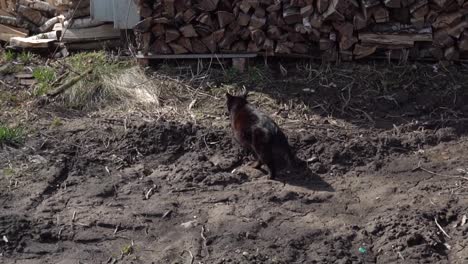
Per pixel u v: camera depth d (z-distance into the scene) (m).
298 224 4.16
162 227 4.16
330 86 5.07
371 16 5.00
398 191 4.37
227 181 4.46
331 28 5.06
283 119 4.89
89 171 4.54
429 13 5.01
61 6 5.56
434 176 4.48
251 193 4.37
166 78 5.20
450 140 4.74
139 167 4.59
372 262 3.95
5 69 5.42
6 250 4.01
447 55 5.10
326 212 4.25
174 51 5.26
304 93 5.05
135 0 5.18
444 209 4.21
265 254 3.97
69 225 4.16
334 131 4.79
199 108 5.01
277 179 4.48
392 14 5.05
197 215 4.22
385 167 4.55
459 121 4.84
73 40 5.52
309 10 5.00
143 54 5.27
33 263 3.95
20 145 4.70
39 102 5.06
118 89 5.12
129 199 4.34
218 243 4.05
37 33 5.77
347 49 5.11
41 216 4.21
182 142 4.73
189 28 5.15
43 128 4.84
